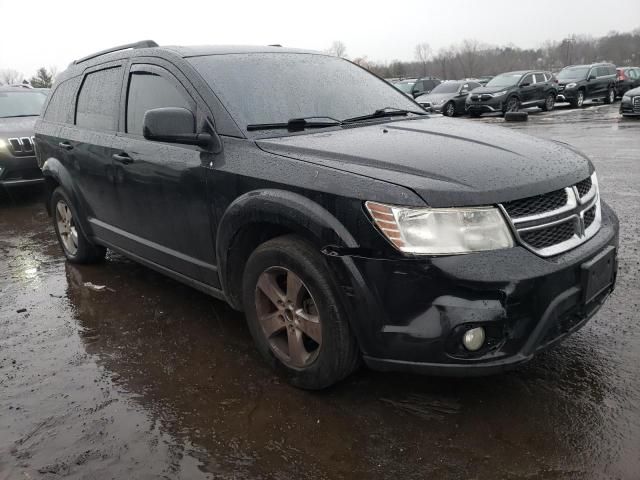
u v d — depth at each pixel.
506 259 2.35
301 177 2.66
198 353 3.41
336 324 2.60
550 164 2.72
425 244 2.34
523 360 2.40
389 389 2.90
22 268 5.25
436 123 3.52
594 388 2.81
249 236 3.04
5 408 2.91
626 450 2.37
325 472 2.35
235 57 3.66
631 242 4.93
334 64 4.10
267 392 2.94
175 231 3.55
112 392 3.03
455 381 2.94
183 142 3.10
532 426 2.55
